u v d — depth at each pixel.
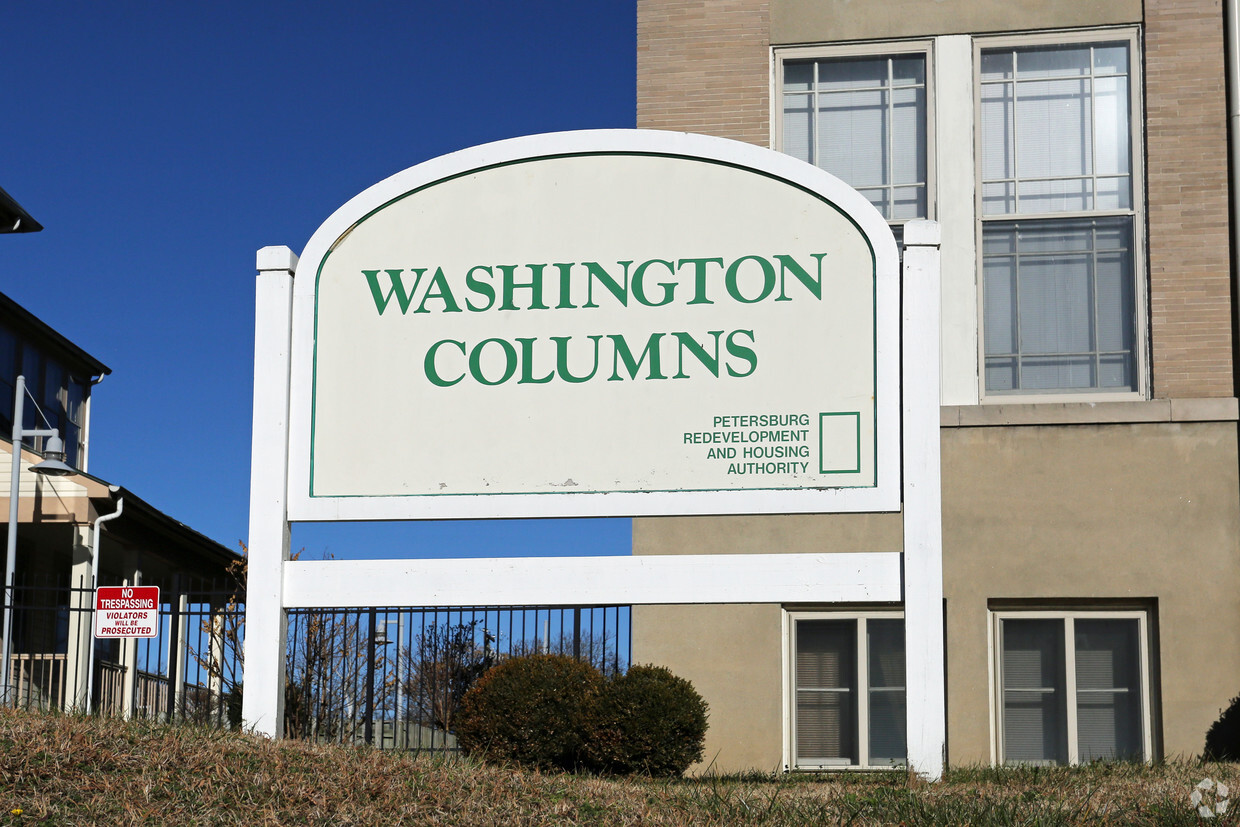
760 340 9.07
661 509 8.92
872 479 8.79
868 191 13.55
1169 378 12.79
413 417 9.27
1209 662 12.33
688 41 13.84
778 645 12.76
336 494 9.23
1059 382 13.09
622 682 11.88
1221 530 12.49
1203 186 12.95
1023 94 13.49
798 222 9.20
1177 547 12.53
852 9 13.66
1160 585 12.49
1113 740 12.55
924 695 8.52
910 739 8.52
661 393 9.09
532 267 9.38
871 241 9.08
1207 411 12.56
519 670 12.09
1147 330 12.95
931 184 13.35
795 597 8.65
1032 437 12.84
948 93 13.42
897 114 13.60
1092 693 12.66
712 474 8.95
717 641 12.82
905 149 13.55
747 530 12.88
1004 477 12.82
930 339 8.87
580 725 11.73
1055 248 13.27
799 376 8.99
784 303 9.10
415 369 9.34
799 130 13.74
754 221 9.24
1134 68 13.25
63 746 7.17
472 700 12.21
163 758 7.25
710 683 12.77
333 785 7.10
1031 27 13.38
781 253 9.16
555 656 12.34
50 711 8.79
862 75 13.72
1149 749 12.40
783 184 9.27
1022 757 12.62
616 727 11.62
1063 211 13.27
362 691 15.76
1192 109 13.05
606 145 9.45
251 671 9.02
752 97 13.64
